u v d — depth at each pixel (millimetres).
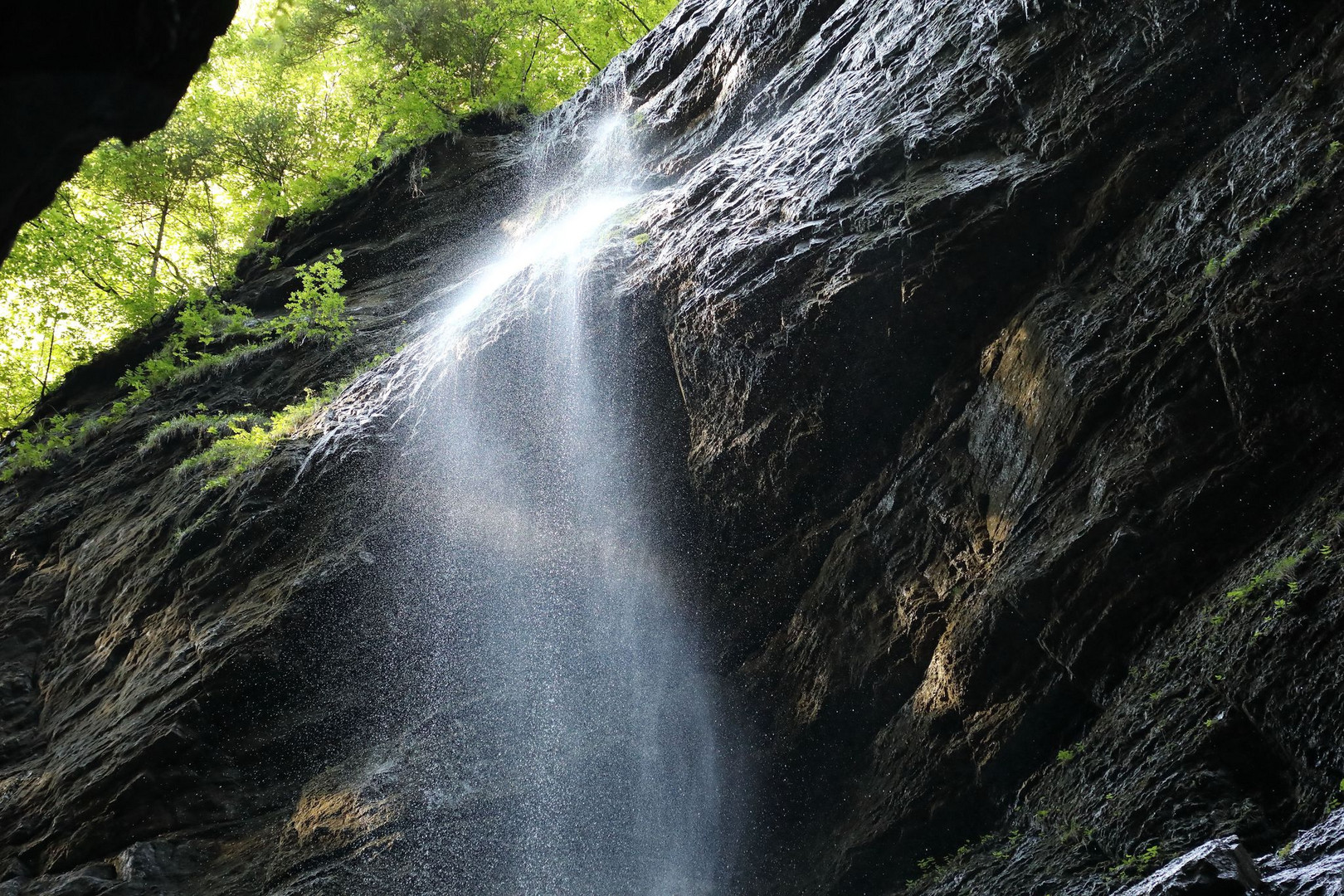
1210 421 6508
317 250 19062
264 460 13062
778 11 13875
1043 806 6508
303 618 11273
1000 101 9008
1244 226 6750
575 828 9352
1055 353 7484
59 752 11344
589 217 14406
